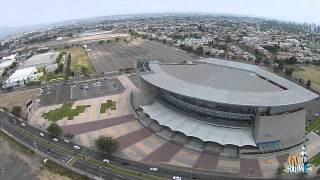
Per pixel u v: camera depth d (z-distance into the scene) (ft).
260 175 365.20
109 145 410.52
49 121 535.60
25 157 421.59
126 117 538.47
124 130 487.61
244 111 435.94
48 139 469.16
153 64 606.55
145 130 484.33
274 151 407.03
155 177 361.71
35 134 488.85
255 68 573.33
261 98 421.18
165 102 520.01
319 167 379.35
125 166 386.32
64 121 531.09
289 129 419.54
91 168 383.86
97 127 502.38
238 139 412.16
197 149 418.92
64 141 458.91
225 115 447.01
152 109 505.66
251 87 464.65
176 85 480.23
